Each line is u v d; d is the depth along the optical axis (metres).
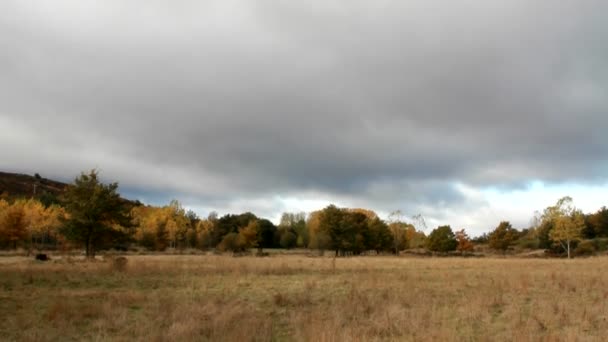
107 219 37.06
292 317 11.54
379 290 17.27
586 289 17.19
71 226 35.66
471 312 12.29
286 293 16.14
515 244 83.62
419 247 88.25
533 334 9.71
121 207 37.81
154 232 67.94
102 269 23.36
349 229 65.44
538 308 13.16
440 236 72.25
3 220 54.53
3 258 38.34
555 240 63.09
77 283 18.64
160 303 13.28
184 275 21.88
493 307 13.66
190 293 15.99
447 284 19.22
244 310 12.36
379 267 30.31
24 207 67.69
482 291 16.41
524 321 11.18
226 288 17.56
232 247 66.75
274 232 99.38
